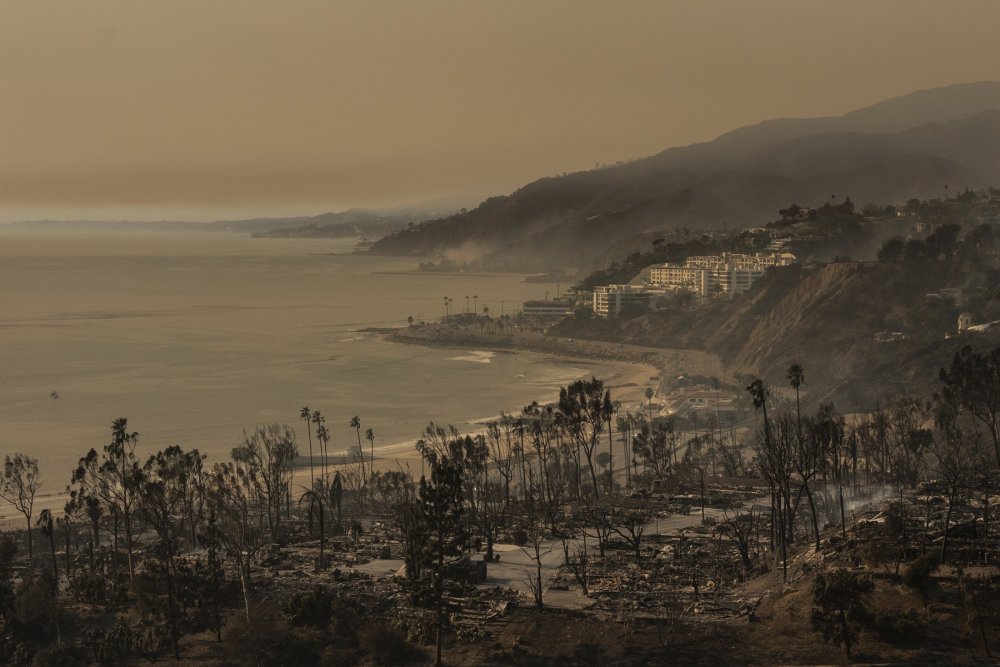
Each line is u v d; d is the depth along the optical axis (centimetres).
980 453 18100
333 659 10825
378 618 11681
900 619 9631
